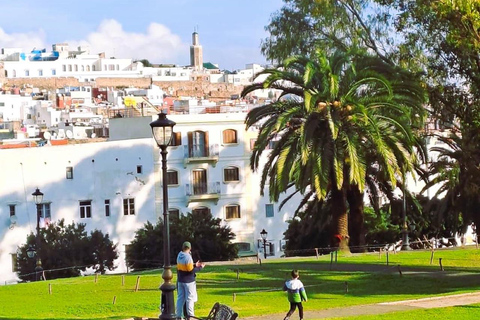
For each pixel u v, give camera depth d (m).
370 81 52.41
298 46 63.34
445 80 47.28
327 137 52.38
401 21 46.19
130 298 36.50
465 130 47.94
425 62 51.34
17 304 36.06
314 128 51.41
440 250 55.97
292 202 91.94
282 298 35.44
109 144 82.69
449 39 42.31
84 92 185.62
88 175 81.62
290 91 55.25
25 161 78.81
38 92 198.25
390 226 72.62
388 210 73.88
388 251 54.84
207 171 87.94
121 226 83.19
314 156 51.47
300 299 28.59
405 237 64.19
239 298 35.59
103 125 114.19
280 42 63.94
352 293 36.81
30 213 78.69
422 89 49.72
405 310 30.73
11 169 78.19
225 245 68.25
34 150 79.19
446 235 75.12
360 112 50.78
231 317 23.38
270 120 54.19
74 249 67.88
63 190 80.31
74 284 42.78
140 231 69.69
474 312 28.70
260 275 44.03
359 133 53.12
